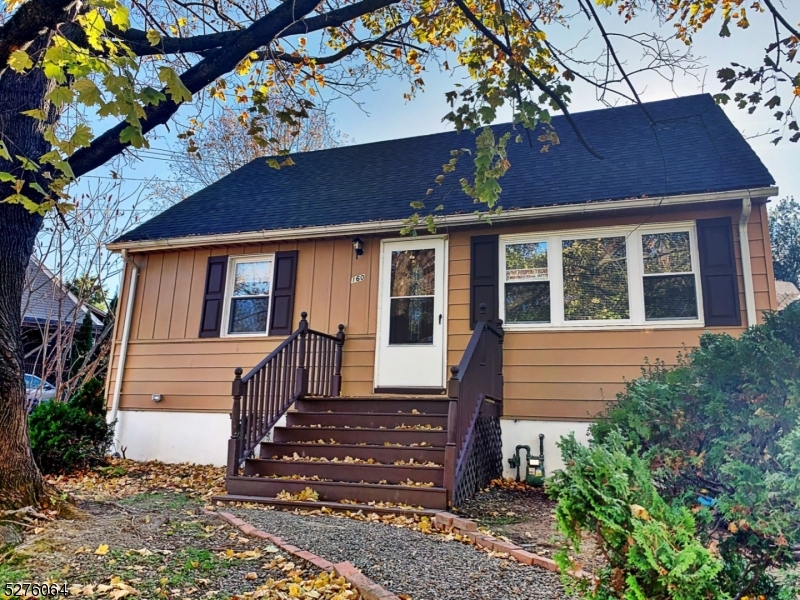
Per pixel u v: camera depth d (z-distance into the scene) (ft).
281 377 21.13
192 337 27.37
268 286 26.99
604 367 21.11
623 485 6.05
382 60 18.20
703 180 20.93
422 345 23.80
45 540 11.41
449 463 16.29
